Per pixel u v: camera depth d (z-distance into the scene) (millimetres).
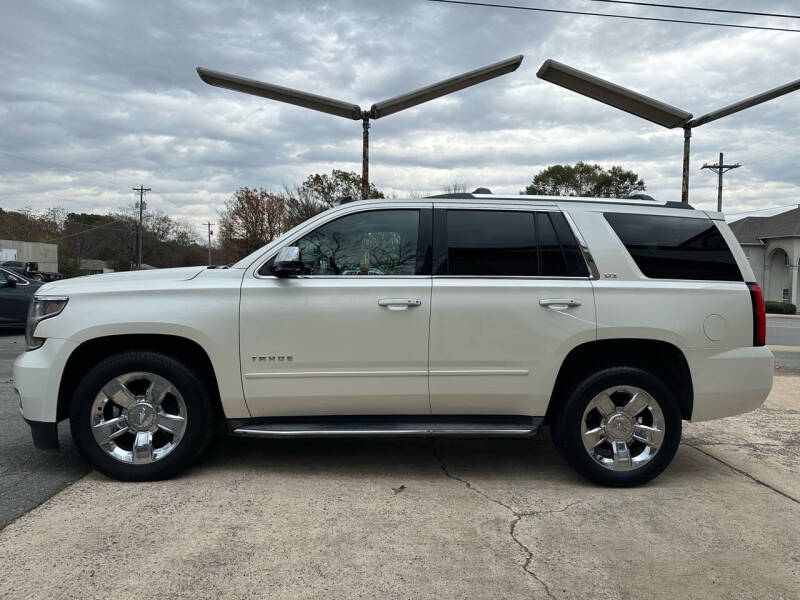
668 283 3975
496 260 3969
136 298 3789
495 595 2627
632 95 9320
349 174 37531
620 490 3918
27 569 2740
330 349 3830
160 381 3840
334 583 2693
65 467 4133
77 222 80750
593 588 2699
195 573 2744
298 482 3939
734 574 2840
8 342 11273
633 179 47094
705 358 3938
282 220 42156
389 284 3861
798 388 7617
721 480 4148
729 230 4168
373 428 3871
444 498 3721
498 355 3875
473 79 9359
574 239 4008
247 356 3812
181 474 4035
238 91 9430
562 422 3938
